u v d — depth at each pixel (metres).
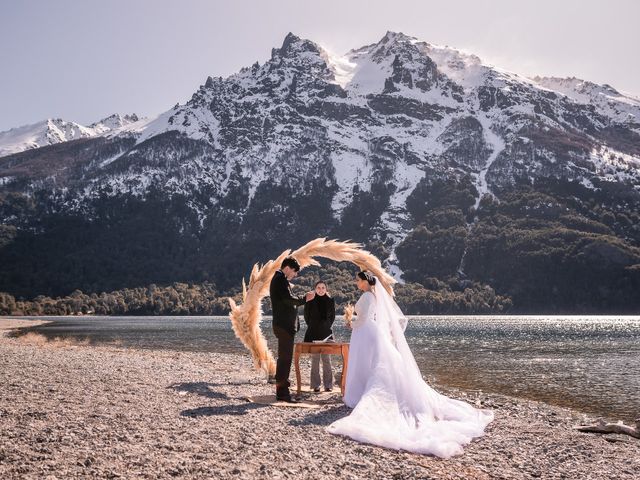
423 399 10.79
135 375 15.95
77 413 9.91
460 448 9.14
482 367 29.91
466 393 19.08
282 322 12.55
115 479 6.65
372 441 9.02
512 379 24.36
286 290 12.59
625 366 31.03
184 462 7.37
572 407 17.08
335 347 13.25
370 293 11.69
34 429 8.63
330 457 8.10
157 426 9.24
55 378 14.41
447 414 11.25
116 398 11.71
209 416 10.31
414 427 10.07
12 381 13.54
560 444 10.20
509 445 9.88
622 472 8.65
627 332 82.50
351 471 7.55
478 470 8.19
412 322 136.88
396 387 10.77
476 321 144.88
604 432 11.75
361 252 14.86
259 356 15.98
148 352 29.97
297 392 13.49
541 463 8.85
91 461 7.19
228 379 16.47
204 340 52.56
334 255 15.24
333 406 11.84
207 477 6.89
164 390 13.21
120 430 8.84
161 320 154.75
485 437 10.40
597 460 9.27
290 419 10.42
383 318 11.53
